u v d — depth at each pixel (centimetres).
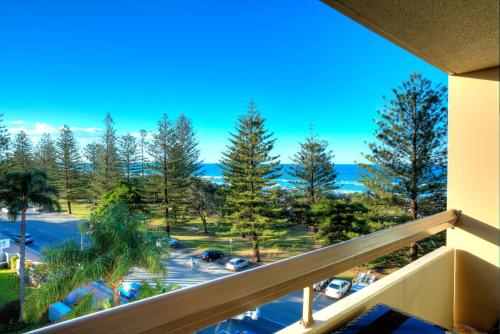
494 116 191
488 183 194
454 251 207
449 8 114
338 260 100
